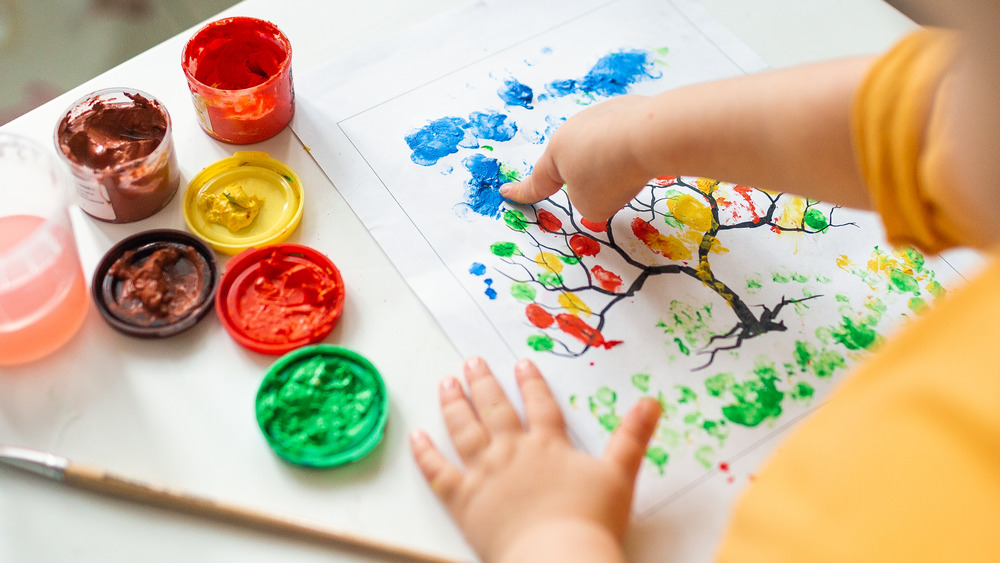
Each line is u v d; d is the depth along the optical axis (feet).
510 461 1.72
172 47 2.42
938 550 1.29
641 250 2.18
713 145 1.82
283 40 2.24
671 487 1.81
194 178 2.13
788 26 2.63
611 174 2.04
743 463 1.85
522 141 2.35
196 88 2.10
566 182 2.16
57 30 3.98
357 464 1.79
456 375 1.93
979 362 1.32
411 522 1.73
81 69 4.02
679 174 1.99
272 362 1.91
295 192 2.17
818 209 2.29
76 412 1.80
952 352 1.36
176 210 2.12
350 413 1.83
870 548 1.35
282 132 2.29
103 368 1.86
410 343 1.96
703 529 1.76
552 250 2.16
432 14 2.57
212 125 2.20
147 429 1.80
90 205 2.02
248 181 2.18
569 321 2.03
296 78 2.39
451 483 1.72
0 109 3.92
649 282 2.12
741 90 1.76
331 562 1.67
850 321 2.08
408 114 2.36
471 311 2.02
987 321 1.35
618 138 1.98
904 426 1.37
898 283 2.16
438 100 2.40
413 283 2.05
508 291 2.06
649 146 1.92
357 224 2.14
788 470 1.50
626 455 1.75
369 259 2.09
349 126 2.32
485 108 2.40
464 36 2.54
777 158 1.73
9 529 1.66
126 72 2.35
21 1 3.91
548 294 2.07
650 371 1.97
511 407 1.82
